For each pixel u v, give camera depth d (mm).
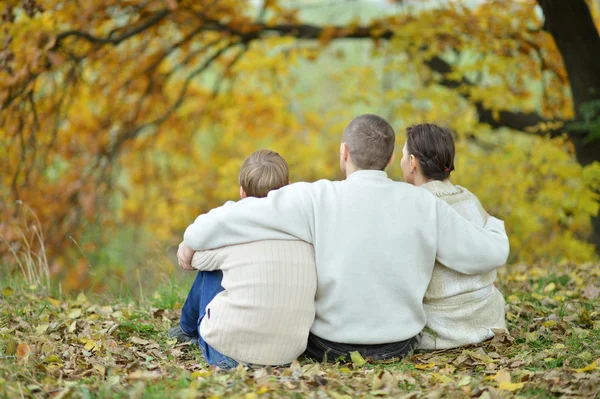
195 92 13445
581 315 4609
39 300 5215
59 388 3141
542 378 3354
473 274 3900
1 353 3625
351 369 3717
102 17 9602
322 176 13797
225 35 11758
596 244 10414
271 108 13570
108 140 11523
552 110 11141
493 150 10945
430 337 3988
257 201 3678
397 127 11930
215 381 3260
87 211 10188
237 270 3631
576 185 9625
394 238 3695
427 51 10383
